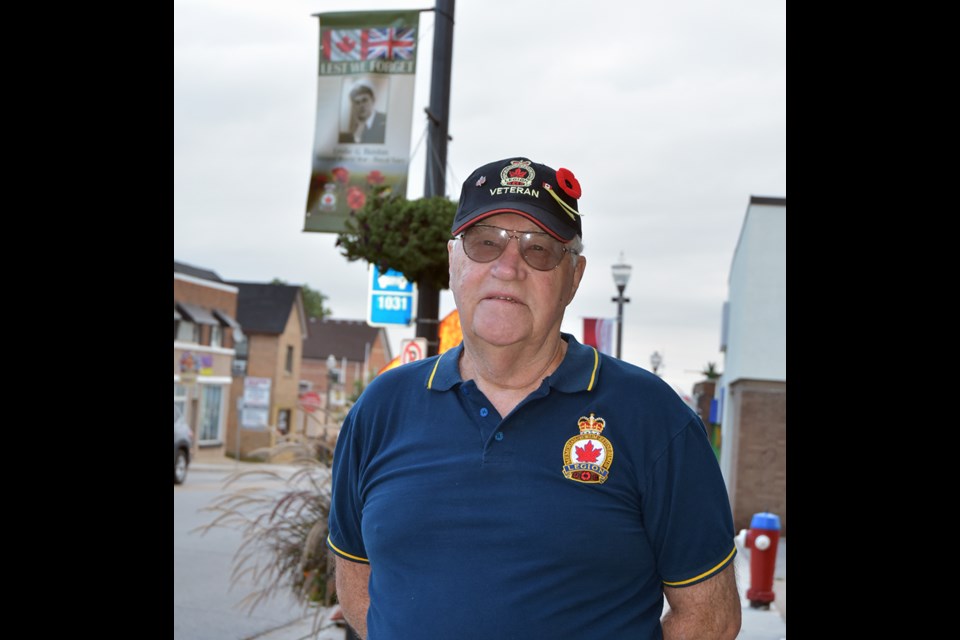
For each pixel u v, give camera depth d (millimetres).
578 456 1995
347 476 2260
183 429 21953
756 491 16078
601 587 1971
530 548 1952
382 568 2088
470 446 2047
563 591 1947
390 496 2080
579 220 2174
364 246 7145
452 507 2004
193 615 7816
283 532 5977
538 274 2084
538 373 2107
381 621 2064
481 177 2164
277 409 42031
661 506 2008
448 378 2135
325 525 5684
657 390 2078
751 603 8664
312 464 5961
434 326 7477
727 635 2092
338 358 61406
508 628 1931
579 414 2029
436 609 1970
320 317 82625
